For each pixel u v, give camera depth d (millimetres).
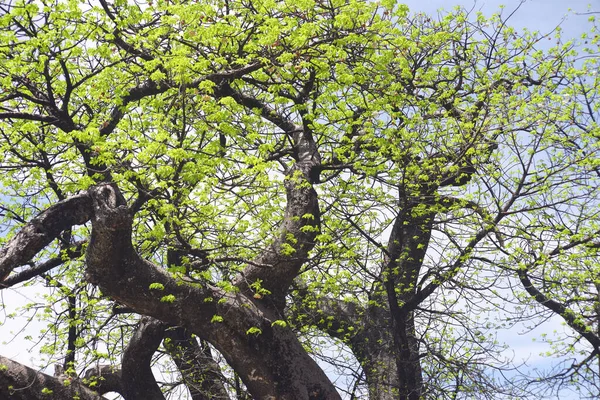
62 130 9383
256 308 10461
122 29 9602
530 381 12445
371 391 12742
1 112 9188
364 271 12781
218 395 12320
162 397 12148
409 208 11695
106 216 8969
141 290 9703
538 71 14078
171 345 12242
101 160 8164
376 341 13531
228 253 10312
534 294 13750
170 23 9141
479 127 11938
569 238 12227
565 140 12625
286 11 9742
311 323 13523
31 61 9078
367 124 10867
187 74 8594
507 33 14125
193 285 10078
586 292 13359
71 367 11109
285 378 10375
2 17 7832
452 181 12789
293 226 10609
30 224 9109
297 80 10648
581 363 13797
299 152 11836
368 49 10469
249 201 10531
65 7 8297
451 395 12125
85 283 11289
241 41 9891
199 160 8727
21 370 10297
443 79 13570
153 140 8883
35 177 10750
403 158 11258
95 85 9227
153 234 8867
